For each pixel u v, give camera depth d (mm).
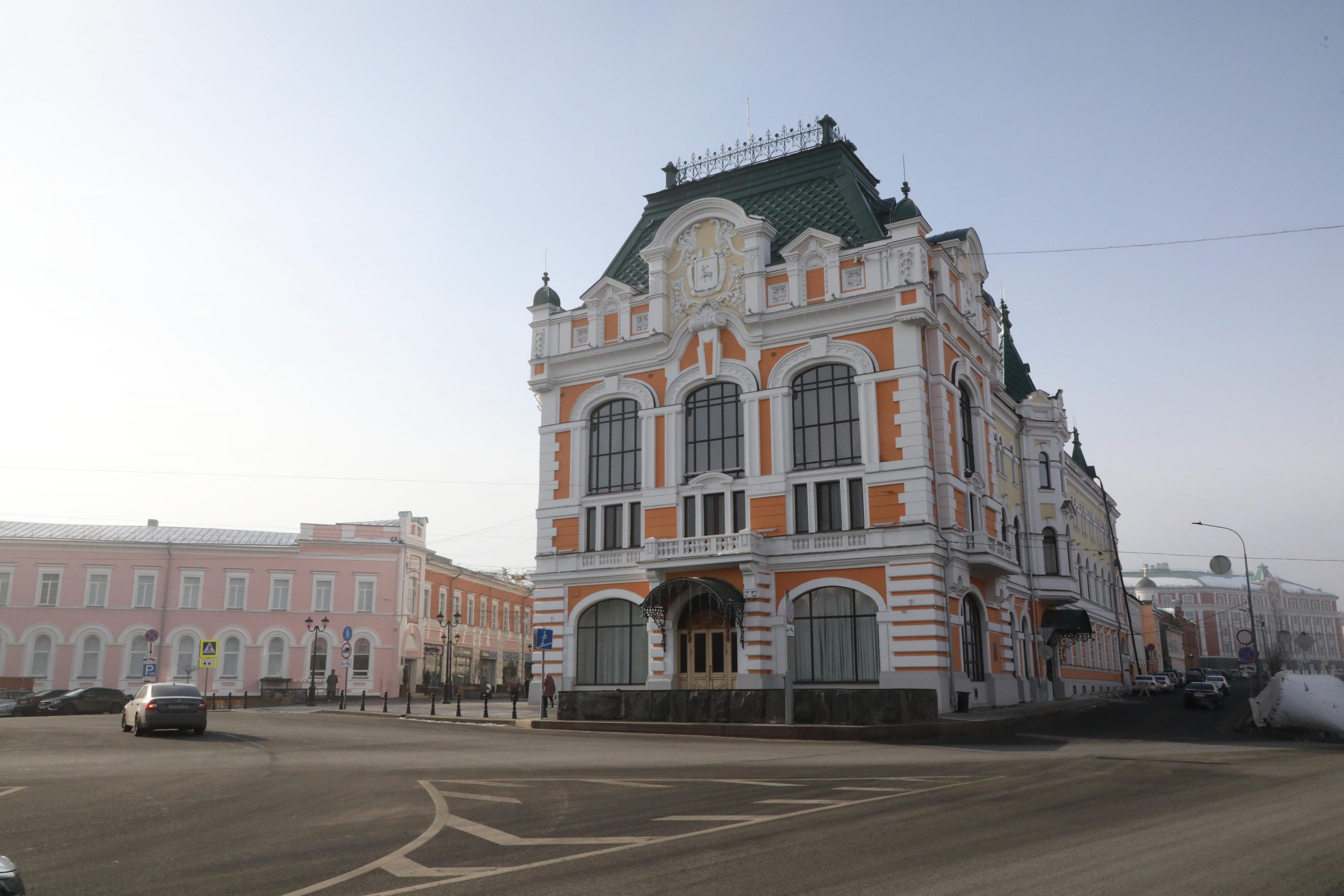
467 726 33062
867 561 36906
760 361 40531
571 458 44531
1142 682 65875
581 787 15719
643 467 42344
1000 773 17781
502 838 11047
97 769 18812
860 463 37906
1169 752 23031
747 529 39469
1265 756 21859
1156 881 8641
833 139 44844
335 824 12125
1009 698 42281
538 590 44000
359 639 62844
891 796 14398
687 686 39625
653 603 38938
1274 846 10219
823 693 28719
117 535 63938
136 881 9031
